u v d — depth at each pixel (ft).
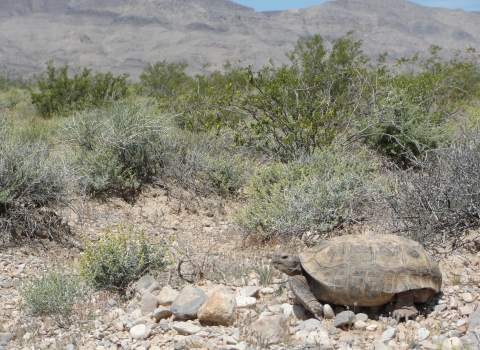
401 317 4.54
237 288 5.32
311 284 4.76
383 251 4.62
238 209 7.34
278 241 6.51
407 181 6.42
